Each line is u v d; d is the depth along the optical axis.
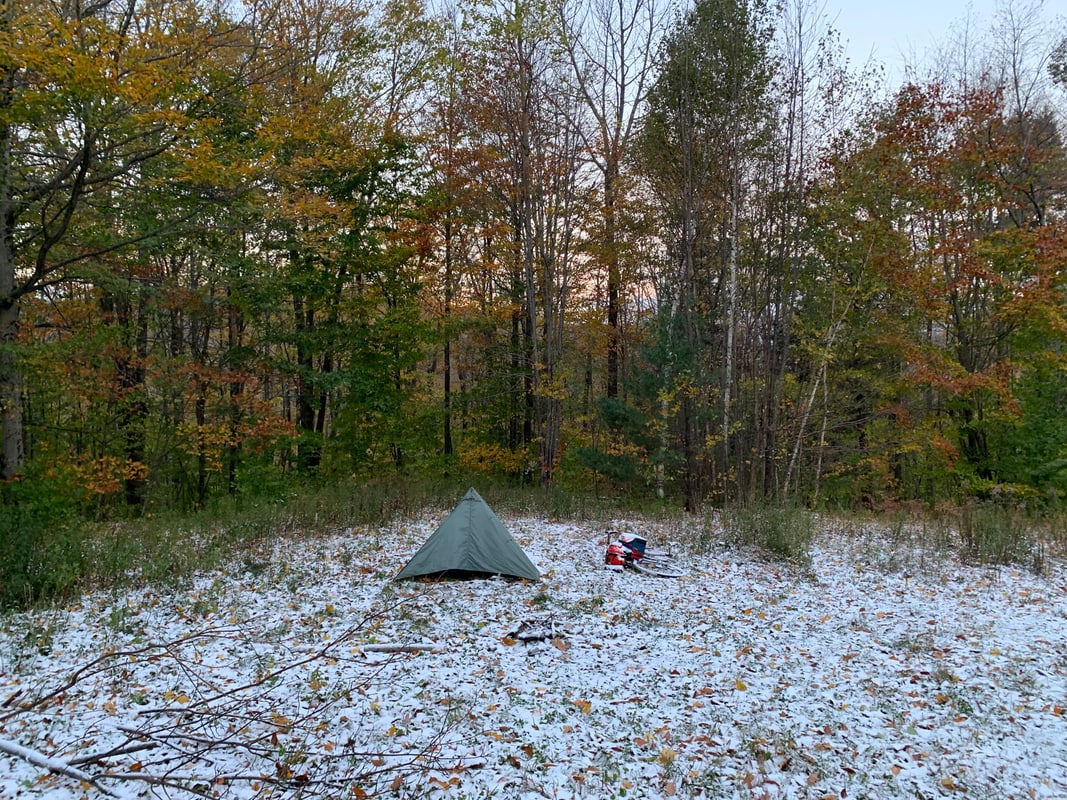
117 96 9.45
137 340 15.94
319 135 14.52
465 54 18.91
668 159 18.39
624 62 22.80
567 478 19.61
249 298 15.78
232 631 6.86
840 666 6.41
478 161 18.41
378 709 5.20
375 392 18.56
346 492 15.12
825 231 18.11
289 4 13.08
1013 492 16.59
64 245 12.08
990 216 18.72
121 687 5.45
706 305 18.58
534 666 6.29
